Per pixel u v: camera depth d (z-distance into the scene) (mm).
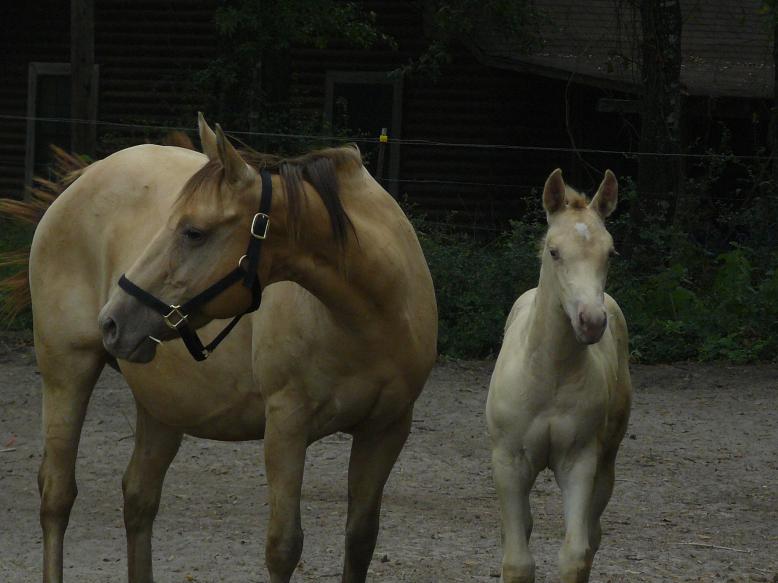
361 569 6516
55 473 6973
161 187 6836
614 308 7363
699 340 16156
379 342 6020
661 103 19109
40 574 7566
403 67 23031
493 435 6629
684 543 8344
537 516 9125
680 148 19250
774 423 12477
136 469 7180
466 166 24703
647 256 17688
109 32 25500
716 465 10797
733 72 22688
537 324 6391
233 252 5566
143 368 6723
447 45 24359
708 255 17812
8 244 16281
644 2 19297
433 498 9609
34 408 12898
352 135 24188
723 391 14047
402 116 24828
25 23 26141
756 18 26438
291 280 5812
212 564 7762
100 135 25359
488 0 22859
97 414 12656
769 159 19000
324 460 10844
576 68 22203
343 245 5754
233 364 6402
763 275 17312
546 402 6398
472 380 14680
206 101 23625
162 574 7539
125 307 5555
